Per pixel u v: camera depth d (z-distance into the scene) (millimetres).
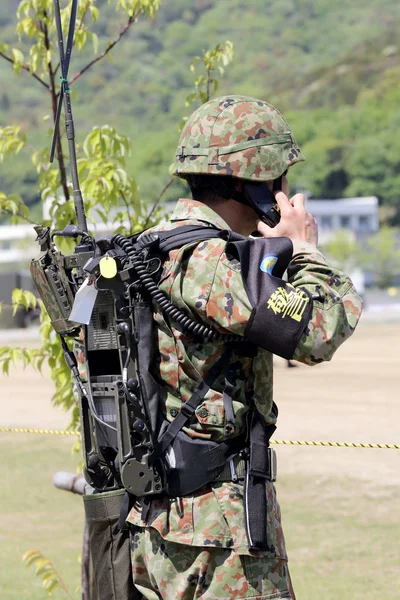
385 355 61219
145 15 11062
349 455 23328
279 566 5859
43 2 10531
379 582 13453
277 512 6000
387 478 20625
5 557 15781
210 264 5762
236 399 5906
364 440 25656
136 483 5820
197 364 5879
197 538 5738
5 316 86688
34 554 11938
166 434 5875
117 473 6152
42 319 10758
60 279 6449
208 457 5824
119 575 6160
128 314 5930
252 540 5668
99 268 5898
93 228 11312
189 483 5820
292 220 6066
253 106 6195
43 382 45188
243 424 5926
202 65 11383
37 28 10789
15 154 11172
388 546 15383
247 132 6117
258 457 5859
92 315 6066
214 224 6125
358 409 32688
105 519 6156
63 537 17281
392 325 105812
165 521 5855
